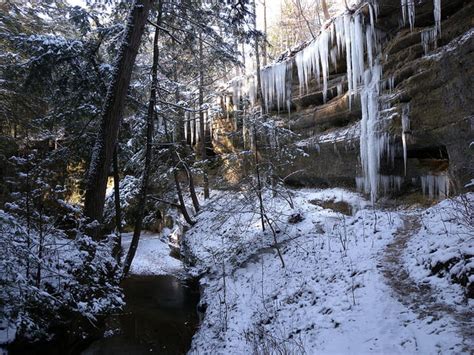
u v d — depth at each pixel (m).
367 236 8.28
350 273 6.90
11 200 7.33
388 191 10.75
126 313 9.91
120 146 12.95
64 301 6.32
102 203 8.45
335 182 13.17
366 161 11.09
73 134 11.59
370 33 11.23
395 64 10.41
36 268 6.34
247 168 11.15
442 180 9.23
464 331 4.25
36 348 6.52
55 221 6.99
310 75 14.07
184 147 17.53
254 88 16.61
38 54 9.25
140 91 12.73
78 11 9.59
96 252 7.00
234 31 11.38
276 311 7.10
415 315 4.97
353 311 5.65
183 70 15.20
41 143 13.15
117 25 10.16
